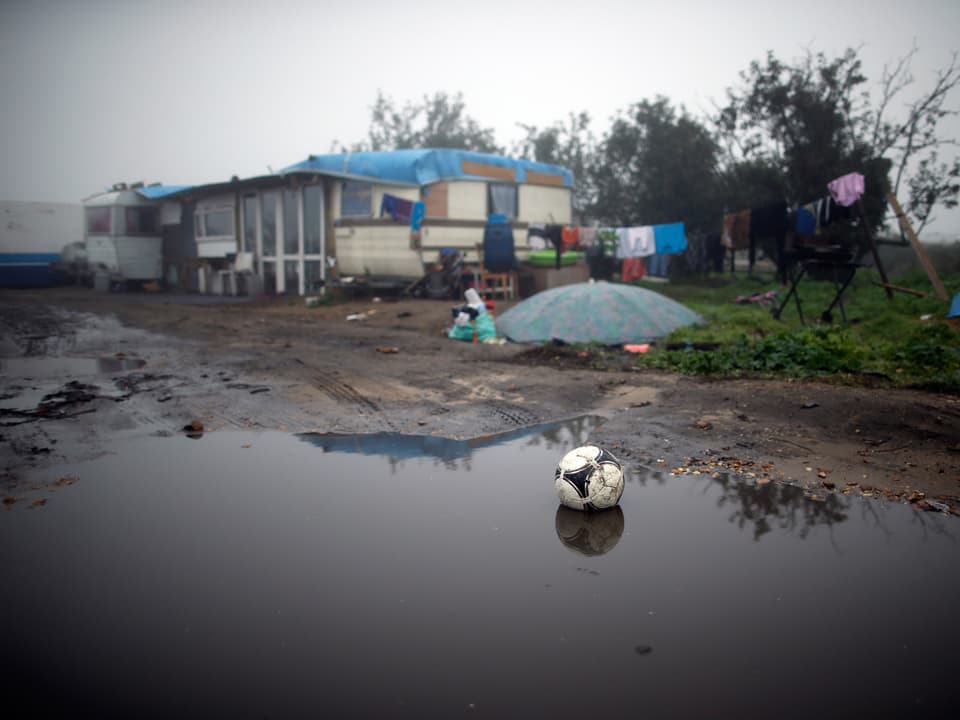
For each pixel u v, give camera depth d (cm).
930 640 317
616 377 892
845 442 595
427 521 456
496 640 320
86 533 438
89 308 1878
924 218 1781
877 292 1477
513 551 412
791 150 1880
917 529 433
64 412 726
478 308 1227
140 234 2545
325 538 430
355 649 313
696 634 323
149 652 312
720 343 1064
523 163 1939
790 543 418
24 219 2780
